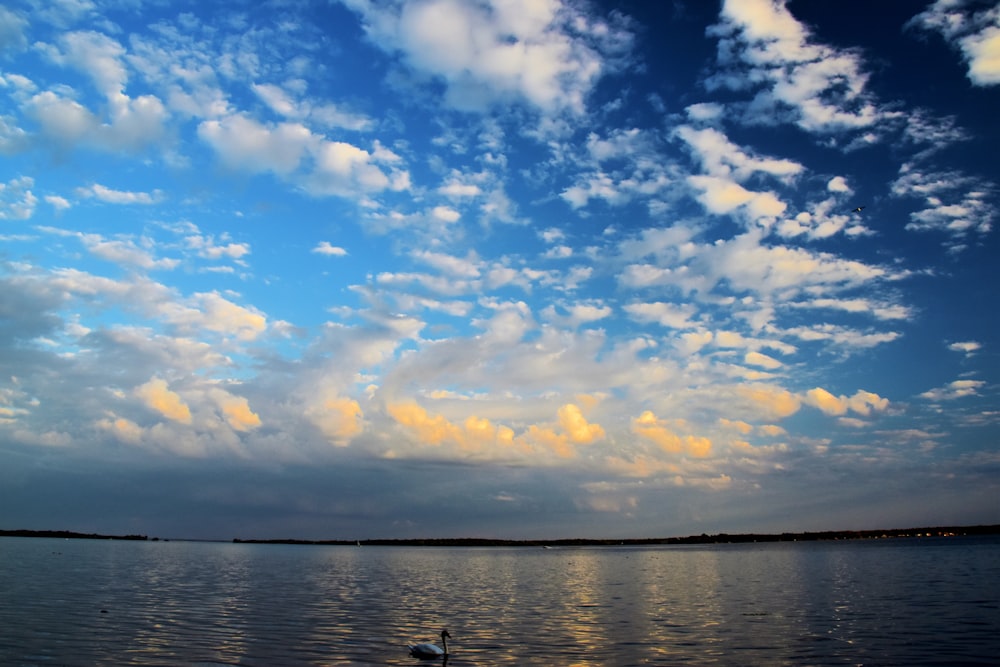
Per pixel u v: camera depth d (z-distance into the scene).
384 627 48.22
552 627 48.53
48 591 71.25
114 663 34.41
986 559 131.88
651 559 189.25
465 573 121.94
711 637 43.44
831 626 47.22
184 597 67.62
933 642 40.31
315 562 170.75
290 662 35.38
